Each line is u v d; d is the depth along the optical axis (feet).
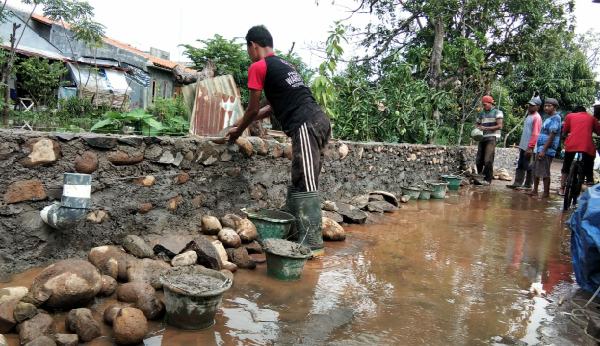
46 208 8.63
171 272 8.38
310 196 12.28
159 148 10.85
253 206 14.14
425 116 31.24
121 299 8.18
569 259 14.03
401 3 45.21
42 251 8.82
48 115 23.00
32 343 6.31
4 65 36.55
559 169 54.29
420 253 13.56
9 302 6.99
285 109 12.14
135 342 6.91
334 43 23.25
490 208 22.68
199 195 12.16
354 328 8.23
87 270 7.72
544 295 10.71
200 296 7.38
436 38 38.24
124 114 15.66
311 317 8.50
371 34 47.98
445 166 30.73
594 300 10.50
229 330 7.78
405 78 31.35
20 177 8.42
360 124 28.53
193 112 15.34
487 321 8.98
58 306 7.46
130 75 58.29
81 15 44.37
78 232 9.38
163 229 11.16
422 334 8.20
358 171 20.40
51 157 8.80
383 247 13.94
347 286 10.39
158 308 7.87
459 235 16.29
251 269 11.05
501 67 53.88
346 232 15.49
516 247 15.12
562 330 8.78
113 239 10.04
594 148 23.61
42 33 56.59
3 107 22.27
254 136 15.62
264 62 11.82
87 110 28.17
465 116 37.81
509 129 60.13
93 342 6.89
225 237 11.32
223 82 16.63
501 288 11.00
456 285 10.98
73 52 52.34
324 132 12.30
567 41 62.59
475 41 43.47
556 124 26.86
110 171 9.89
